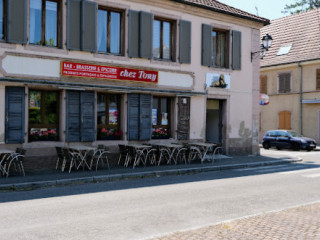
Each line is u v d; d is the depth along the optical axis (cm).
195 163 1502
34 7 1267
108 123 1447
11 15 1194
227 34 1795
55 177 1095
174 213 706
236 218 652
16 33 1202
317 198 862
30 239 543
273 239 522
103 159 1386
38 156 1248
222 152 1805
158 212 713
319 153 2228
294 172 1345
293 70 2950
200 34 1680
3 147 1192
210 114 1862
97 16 1398
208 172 1352
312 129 2817
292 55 2981
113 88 1392
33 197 861
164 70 1547
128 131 1459
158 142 1548
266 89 3161
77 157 1204
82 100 1341
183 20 1612
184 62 1612
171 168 1339
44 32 1287
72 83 1300
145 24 1493
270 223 606
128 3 1454
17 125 1212
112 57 1412
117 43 1456
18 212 706
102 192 926
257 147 1908
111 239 546
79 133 1337
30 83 1220
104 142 1398
